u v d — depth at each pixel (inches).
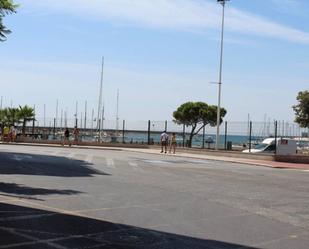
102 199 537.3
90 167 918.4
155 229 394.0
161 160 1254.9
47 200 513.3
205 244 350.0
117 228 391.2
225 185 732.7
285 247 353.4
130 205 505.7
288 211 515.2
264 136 1897.1
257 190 690.2
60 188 610.2
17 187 601.3
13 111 2329.0
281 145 1733.5
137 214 456.4
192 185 709.9
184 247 338.0
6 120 2349.9
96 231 377.4
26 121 2356.1
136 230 386.9
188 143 2156.7
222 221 440.1
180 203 533.6
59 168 868.6
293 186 770.2
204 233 386.9
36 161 995.3
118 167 952.3
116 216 442.3
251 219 457.4
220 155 1617.9
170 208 497.7
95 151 1565.0
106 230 382.3
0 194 538.0
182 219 441.1
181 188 667.4
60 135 2247.8
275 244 361.1
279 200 596.4
